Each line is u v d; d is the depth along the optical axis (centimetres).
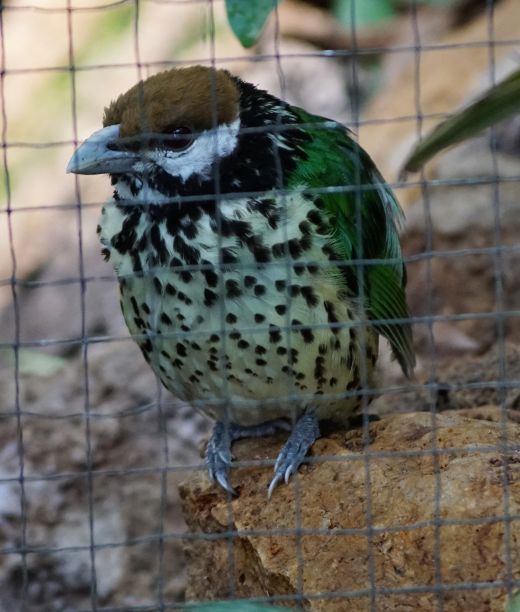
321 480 926
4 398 1419
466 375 1220
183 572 1331
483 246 1515
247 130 881
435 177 1583
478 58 1881
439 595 803
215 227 916
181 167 923
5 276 2044
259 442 1042
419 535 842
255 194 872
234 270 922
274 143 952
